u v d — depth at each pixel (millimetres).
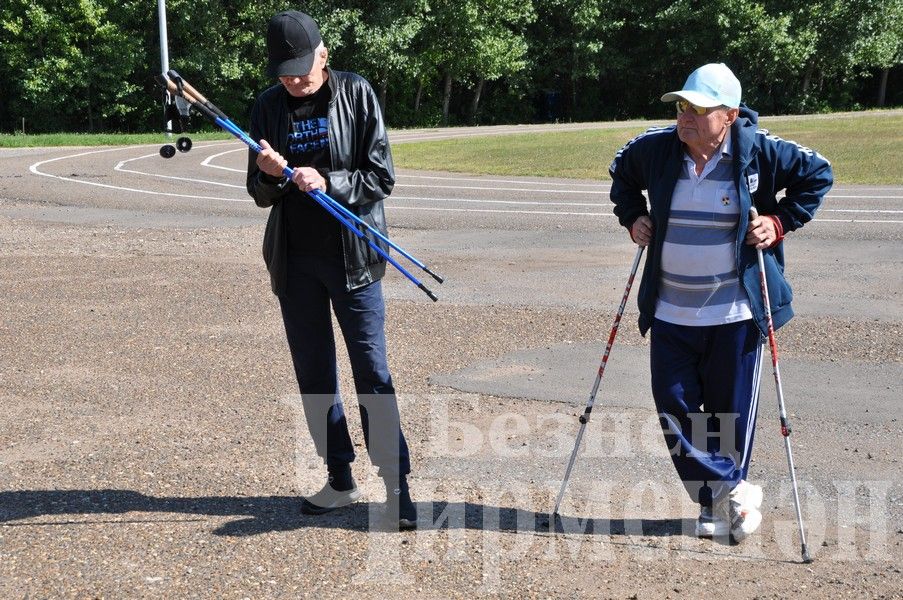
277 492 4633
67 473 4836
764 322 4105
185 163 24078
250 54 47688
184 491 4625
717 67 3955
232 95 47719
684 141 4020
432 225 13297
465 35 52281
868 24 55156
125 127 48094
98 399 5996
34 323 7934
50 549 4004
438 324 7824
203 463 4969
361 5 49125
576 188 17828
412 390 6156
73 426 5516
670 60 57656
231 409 5801
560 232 12609
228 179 19969
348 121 4164
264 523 4281
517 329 7672
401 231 12805
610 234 12398
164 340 7375
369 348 4254
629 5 57031
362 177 4145
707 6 54562
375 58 47562
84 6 43219
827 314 8047
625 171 4355
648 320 4242
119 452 5113
